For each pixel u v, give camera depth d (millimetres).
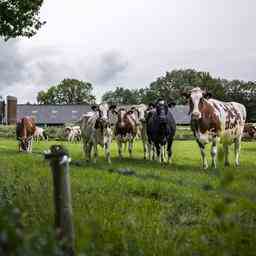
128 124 23844
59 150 5355
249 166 19422
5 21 19062
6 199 7891
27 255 3070
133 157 25719
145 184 12234
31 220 7125
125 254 5973
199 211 9242
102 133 20938
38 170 15766
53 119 102438
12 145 39594
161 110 21281
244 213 7613
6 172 13953
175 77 134125
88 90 158125
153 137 21703
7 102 90625
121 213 8484
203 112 18484
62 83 157125
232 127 19547
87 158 22578
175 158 24172
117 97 156250
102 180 13195
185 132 60375
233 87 132250
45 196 9172
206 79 133250
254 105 122938
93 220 3994
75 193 10328
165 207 9516
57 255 3318
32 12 19547
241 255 5680
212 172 16219
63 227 5227
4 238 2852
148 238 6773
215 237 6555
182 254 6070
